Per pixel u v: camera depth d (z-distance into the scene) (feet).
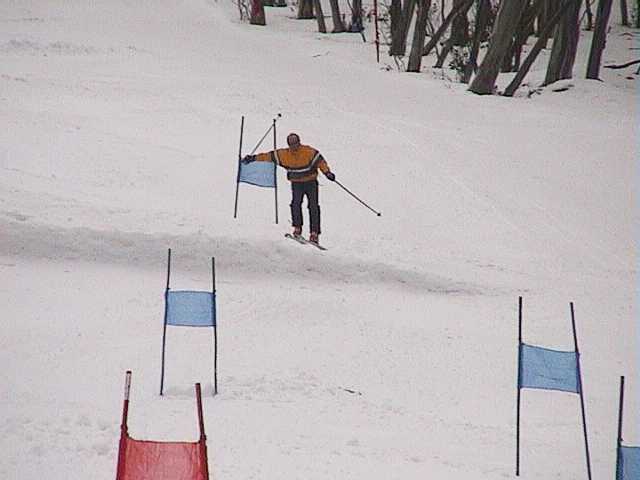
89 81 306.76
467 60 431.02
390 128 285.64
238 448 83.92
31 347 118.83
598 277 176.04
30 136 225.97
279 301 147.33
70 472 75.05
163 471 53.26
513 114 333.62
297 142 170.09
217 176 214.07
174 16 521.24
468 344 136.05
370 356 127.13
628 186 243.60
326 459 82.58
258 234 168.14
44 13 474.90
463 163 251.19
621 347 139.85
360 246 175.94
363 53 465.88
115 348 121.29
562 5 402.93
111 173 204.44
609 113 346.33
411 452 88.17
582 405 88.17
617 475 71.67
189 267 161.48
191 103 289.74
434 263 171.83
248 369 116.47
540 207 218.79
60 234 161.17
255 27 531.91
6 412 90.38
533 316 152.66
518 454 85.97
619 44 534.78
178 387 106.32
